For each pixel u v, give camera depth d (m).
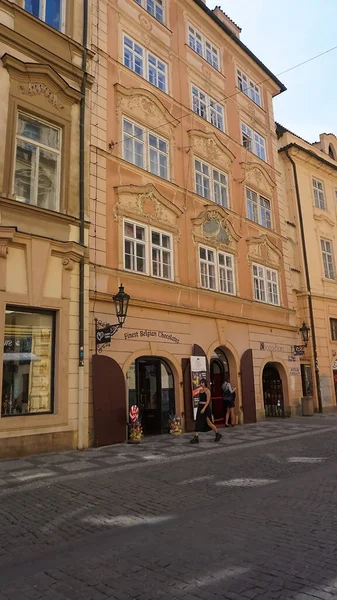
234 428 15.55
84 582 3.77
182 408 14.49
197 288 15.88
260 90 23.11
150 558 4.22
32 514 5.78
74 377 11.25
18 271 10.52
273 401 20.39
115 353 12.66
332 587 3.52
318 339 23.09
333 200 26.80
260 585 3.59
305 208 24.62
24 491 6.98
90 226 12.60
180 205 16.14
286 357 20.38
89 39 13.77
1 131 10.73
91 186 12.91
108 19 14.84
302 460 9.34
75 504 6.21
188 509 5.92
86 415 11.37
